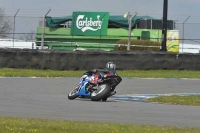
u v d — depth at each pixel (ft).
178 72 249.75
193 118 106.93
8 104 124.26
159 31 371.35
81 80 142.00
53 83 188.65
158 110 120.47
